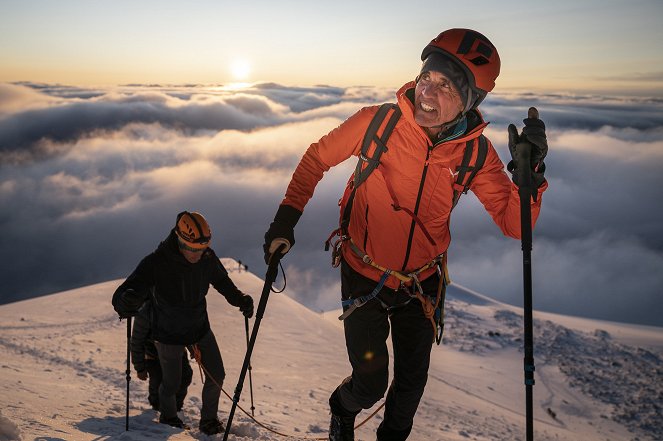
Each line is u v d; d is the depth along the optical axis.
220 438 4.92
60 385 7.45
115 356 13.17
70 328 18.70
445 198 3.05
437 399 16.98
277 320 23.17
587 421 33.81
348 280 3.21
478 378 38.34
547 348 50.53
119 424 4.87
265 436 5.36
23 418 4.25
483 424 13.44
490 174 3.06
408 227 3.04
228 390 10.69
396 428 3.35
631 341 53.72
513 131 2.71
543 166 2.75
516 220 2.93
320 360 17.38
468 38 2.76
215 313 23.11
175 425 5.41
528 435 2.65
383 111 3.00
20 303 23.92
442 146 2.93
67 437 3.80
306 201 3.18
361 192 3.12
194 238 4.87
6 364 9.59
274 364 15.92
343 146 3.08
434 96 2.78
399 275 3.08
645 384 40.62
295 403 9.70
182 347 5.26
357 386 3.27
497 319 61.31
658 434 31.83
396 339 3.26
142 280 4.98
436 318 3.23
